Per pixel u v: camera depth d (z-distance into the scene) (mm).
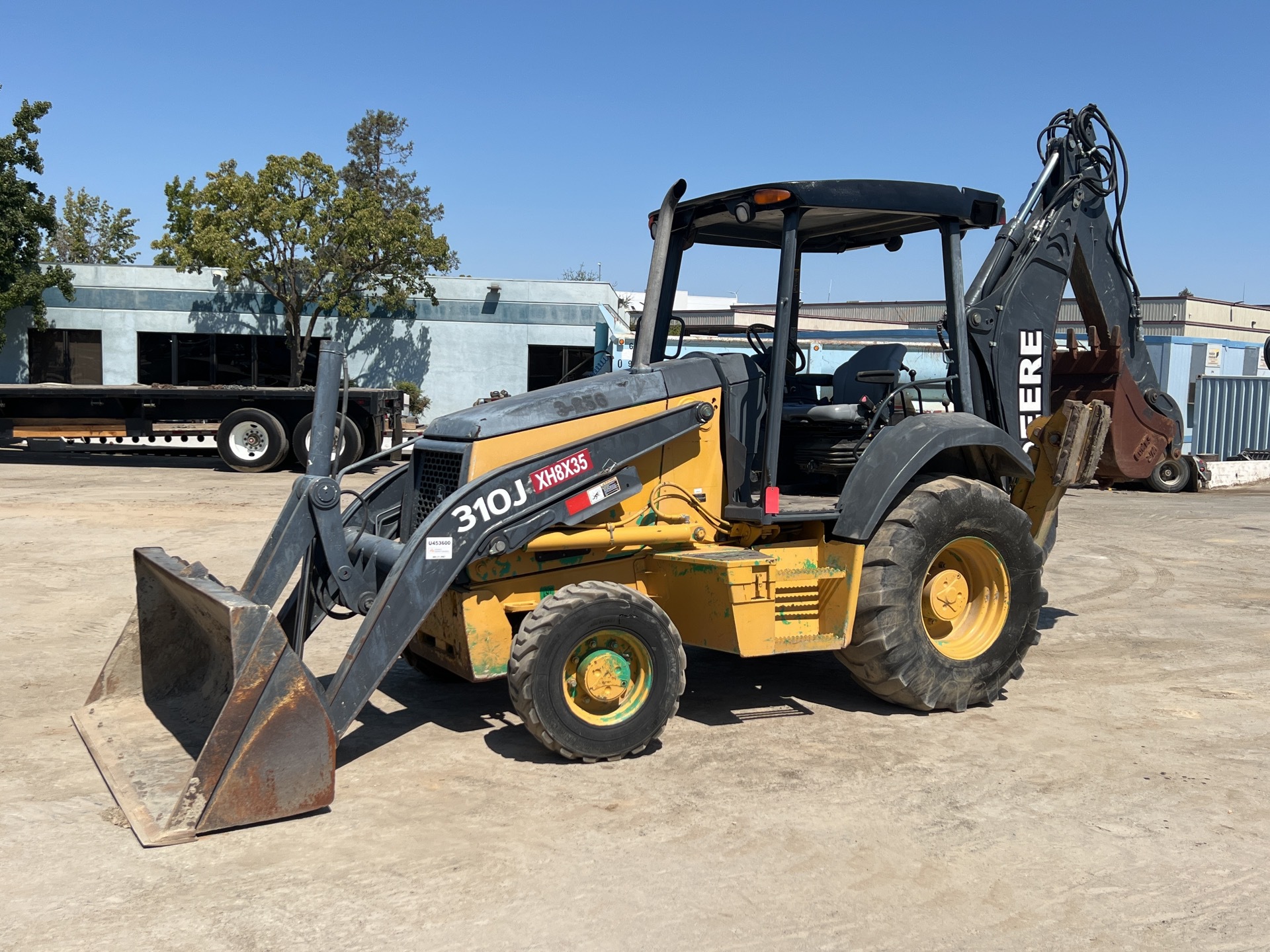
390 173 48219
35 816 4371
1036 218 7141
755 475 5695
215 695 5336
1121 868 4039
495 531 4930
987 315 6777
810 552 5582
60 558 10117
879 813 4520
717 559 5328
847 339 11688
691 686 6457
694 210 6090
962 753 5289
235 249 24344
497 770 4961
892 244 6734
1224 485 21500
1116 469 8070
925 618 6113
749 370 5727
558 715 4902
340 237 25844
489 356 28641
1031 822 4449
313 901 3680
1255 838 4340
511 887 3803
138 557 5547
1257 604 9242
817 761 5141
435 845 4137
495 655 5117
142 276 27125
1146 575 10633
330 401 5129
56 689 6156
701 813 4484
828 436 6176
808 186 5430
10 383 26594
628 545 5383
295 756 4332
